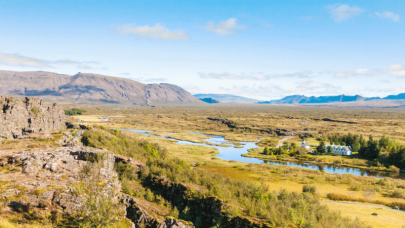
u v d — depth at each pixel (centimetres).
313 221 6116
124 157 7831
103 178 4384
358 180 12238
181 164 11150
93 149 6338
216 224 5334
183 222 4559
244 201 6781
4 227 2741
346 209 8431
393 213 8125
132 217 4334
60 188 3691
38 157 4609
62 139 7450
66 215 3344
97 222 3152
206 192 6259
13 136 7094
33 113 8638
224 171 13262
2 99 7850
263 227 5191
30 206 3278
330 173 13575
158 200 5703
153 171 7194
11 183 3662
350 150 19575
